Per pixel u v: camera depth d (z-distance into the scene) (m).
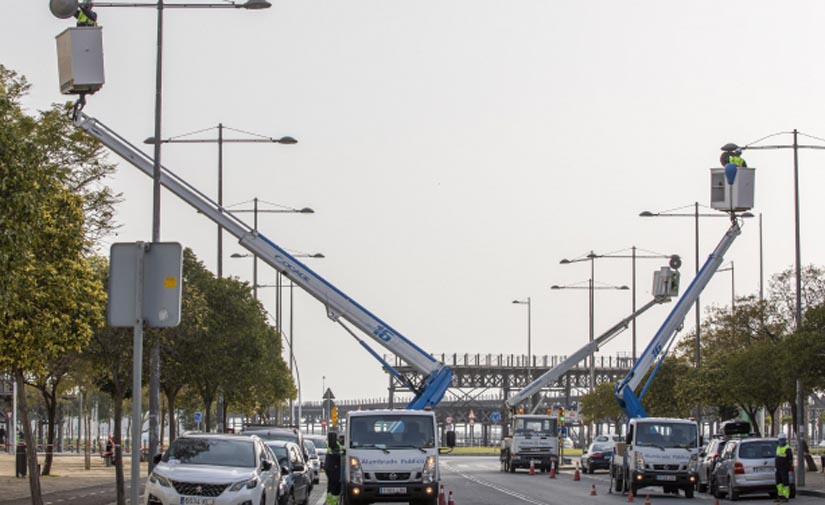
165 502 42.25
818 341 87.00
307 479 65.19
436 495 59.56
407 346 74.12
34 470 53.38
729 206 88.69
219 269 98.50
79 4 43.66
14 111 49.41
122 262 27.80
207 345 86.81
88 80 41.59
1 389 161.00
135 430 27.41
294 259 72.94
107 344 60.41
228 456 45.34
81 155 61.56
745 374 109.12
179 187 70.44
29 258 40.97
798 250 90.19
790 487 79.62
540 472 127.81
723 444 92.75
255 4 51.59
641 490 94.00
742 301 115.62
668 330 94.31
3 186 37.53
